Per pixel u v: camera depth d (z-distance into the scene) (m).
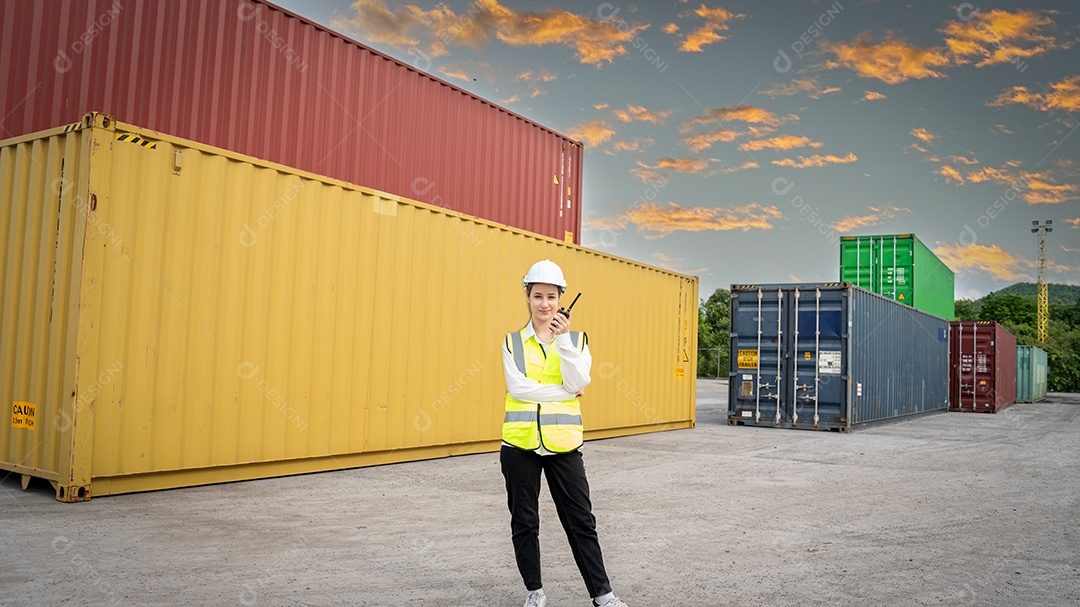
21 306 6.66
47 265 6.44
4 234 6.90
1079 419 21.33
